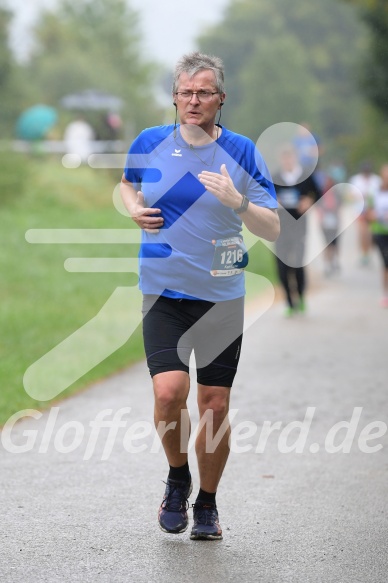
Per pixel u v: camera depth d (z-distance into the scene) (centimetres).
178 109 1148
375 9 6222
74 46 15625
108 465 1484
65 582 1037
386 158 9331
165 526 1174
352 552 1137
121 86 14750
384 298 3350
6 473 1435
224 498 1335
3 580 1040
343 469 1477
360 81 6375
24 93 11931
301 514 1271
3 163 6338
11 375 2069
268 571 1077
